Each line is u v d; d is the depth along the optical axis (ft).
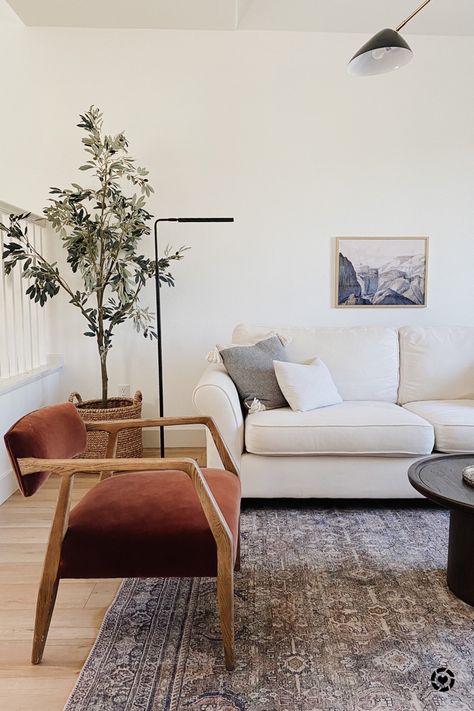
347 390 10.13
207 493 4.71
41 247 11.50
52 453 4.92
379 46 6.98
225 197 11.85
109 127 11.66
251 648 5.20
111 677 4.83
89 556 4.89
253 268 12.02
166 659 5.07
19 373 10.39
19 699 4.62
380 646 5.22
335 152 11.83
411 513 8.51
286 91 11.68
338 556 7.06
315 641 5.30
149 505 5.22
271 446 8.29
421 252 12.02
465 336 10.62
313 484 8.47
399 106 11.76
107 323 12.01
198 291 12.05
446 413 8.85
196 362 12.21
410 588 6.27
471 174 11.93
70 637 5.48
